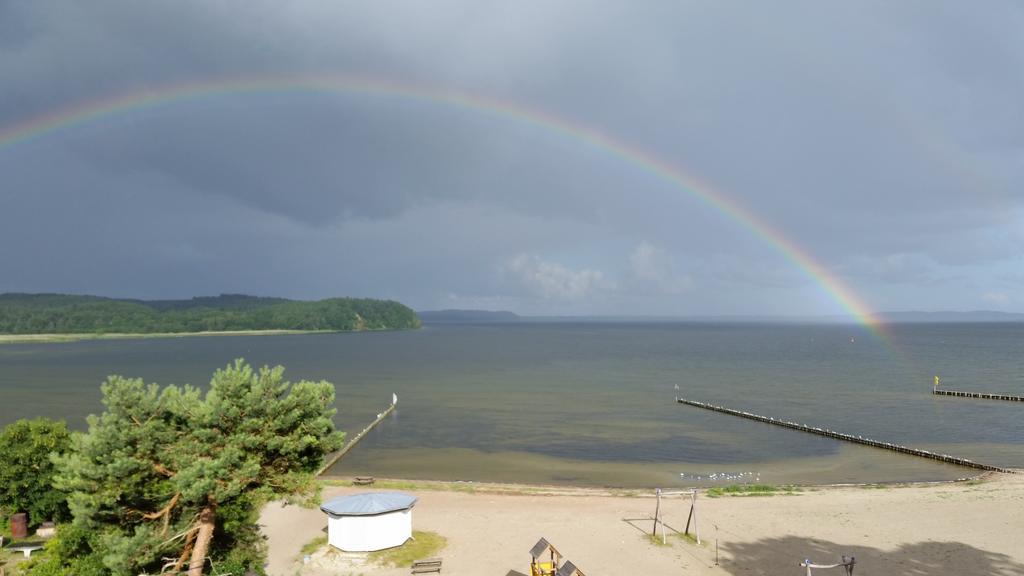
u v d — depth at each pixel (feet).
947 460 190.08
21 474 110.63
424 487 153.89
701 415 281.54
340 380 435.12
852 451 208.74
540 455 202.49
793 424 248.93
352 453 206.49
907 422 269.23
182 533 78.95
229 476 77.77
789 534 114.21
